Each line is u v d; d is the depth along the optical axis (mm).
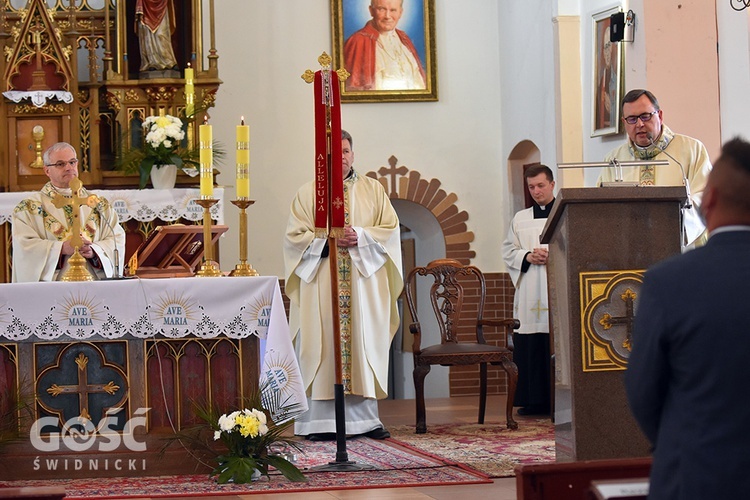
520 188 11852
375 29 11859
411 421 9352
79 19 10398
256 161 11531
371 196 8297
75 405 6027
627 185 4609
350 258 8039
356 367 7965
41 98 9859
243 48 11555
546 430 8227
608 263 4559
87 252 6613
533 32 10883
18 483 5883
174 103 10219
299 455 7059
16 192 9625
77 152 9961
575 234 4547
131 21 10500
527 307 9258
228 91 11500
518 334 9391
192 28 10258
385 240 8109
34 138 9961
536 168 9281
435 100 11945
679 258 2549
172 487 5699
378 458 6836
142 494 5492
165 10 10273
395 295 8273
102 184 9953
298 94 11625
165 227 6164
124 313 5965
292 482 5879
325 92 6262
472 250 11984
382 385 8094
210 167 6297
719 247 2496
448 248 11969
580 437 4520
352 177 8305
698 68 8594
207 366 6086
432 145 11961
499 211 12047
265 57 11594
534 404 9375
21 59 9945
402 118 11930
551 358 8703
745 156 2504
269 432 5984
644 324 2521
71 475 6004
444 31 11992
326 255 8016
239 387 6090
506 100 11836
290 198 11562
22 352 5961
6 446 5988
